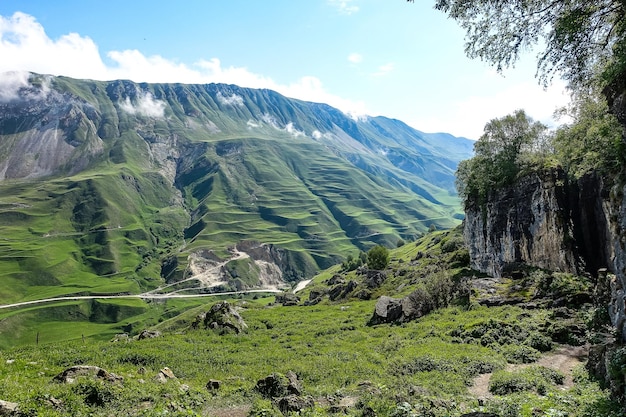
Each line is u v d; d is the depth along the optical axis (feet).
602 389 66.18
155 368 100.01
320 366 103.81
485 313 145.48
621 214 70.13
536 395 68.64
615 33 61.52
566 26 57.21
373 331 158.30
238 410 68.90
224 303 180.14
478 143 230.07
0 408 53.36
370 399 69.72
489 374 90.33
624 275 69.05
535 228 185.78
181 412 60.23
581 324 112.16
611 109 74.95
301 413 63.93
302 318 204.13
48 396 60.29
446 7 61.46
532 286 160.66
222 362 109.50
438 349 112.68
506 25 60.23
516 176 204.33
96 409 60.85
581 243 169.37
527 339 110.63
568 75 65.21
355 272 470.80
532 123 224.94
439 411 59.77
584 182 169.78
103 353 109.81
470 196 246.68
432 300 176.35
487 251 221.25
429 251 379.35
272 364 108.78
